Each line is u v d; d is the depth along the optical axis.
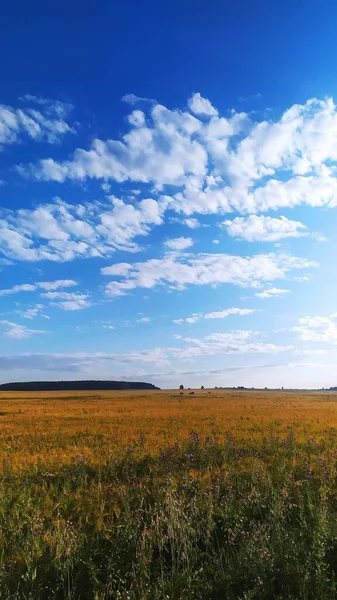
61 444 19.12
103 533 7.68
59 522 8.00
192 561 6.75
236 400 73.56
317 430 23.25
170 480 10.05
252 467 11.90
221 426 25.80
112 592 5.70
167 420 30.91
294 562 6.26
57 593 6.04
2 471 12.65
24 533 7.85
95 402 67.19
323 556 6.36
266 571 6.07
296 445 17.11
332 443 17.55
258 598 5.67
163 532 7.71
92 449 17.08
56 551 6.73
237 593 5.89
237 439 18.72
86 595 6.03
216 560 6.57
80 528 7.92
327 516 7.70
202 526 7.93
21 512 8.65
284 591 5.82
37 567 6.47
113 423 29.06
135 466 13.09
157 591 5.70
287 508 8.75
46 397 92.06
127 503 8.68
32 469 12.88
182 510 8.23
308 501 8.78
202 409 46.25
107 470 12.68
